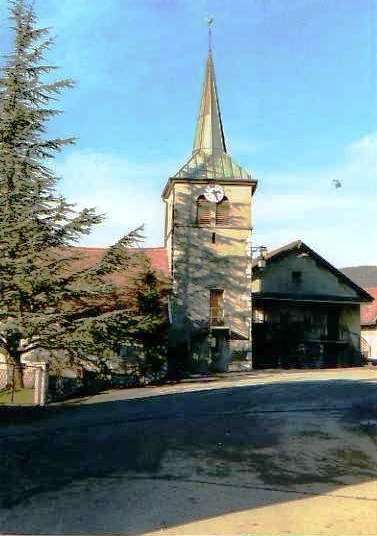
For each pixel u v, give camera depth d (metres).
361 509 6.90
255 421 13.11
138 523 6.45
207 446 10.52
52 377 18.45
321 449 10.22
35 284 17.84
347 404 15.67
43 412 15.50
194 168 33.53
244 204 33.38
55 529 6.27
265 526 6.30
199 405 16.03
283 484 8.03
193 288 32.03
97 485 8.01
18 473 8.70
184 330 31.38
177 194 33.03
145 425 12.82
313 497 7.42
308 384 21.22
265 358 35.66
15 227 18.27
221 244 32.78
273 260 37.16
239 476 8.45
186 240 32.56
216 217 33.06
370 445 10.53
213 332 31.83
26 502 7.25
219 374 29.38
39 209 19.12
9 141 19.92
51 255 20.08
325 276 37.38
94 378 22.28
